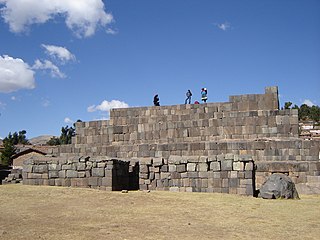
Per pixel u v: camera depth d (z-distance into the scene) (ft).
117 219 42.01
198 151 98.43
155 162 74.02
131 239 32.71
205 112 108.58
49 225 38.37
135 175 79.46
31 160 78.48
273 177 63.72
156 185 73.51
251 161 66.54
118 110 118.21
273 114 100.94
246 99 106.32
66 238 32.78
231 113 104.73
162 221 41.22
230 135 103.81
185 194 64.54
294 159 90.38
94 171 72.54
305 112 357.61
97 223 39.65
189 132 108.17
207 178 69.26
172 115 112.27
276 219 43.14
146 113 115.55
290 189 62.03
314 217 44.47
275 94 104.12
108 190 69.92
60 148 120.67
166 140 110.22
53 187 71.67
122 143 115.34
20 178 89.25
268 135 100.48
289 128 99.40
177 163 72.13
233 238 33.68
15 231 35.40
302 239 33.65
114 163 72.33
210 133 106.01
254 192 67.46
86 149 115.75
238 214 46.24
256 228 38.17
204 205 52.75
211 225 39.42
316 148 89.81
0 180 94.58
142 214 45.34
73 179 74.08
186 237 33.76
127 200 56.03
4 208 49.01
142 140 113.09
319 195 71.20
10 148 226.58
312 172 79.05
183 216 44.42
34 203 53.06
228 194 65.41
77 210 47.65
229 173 67.56
